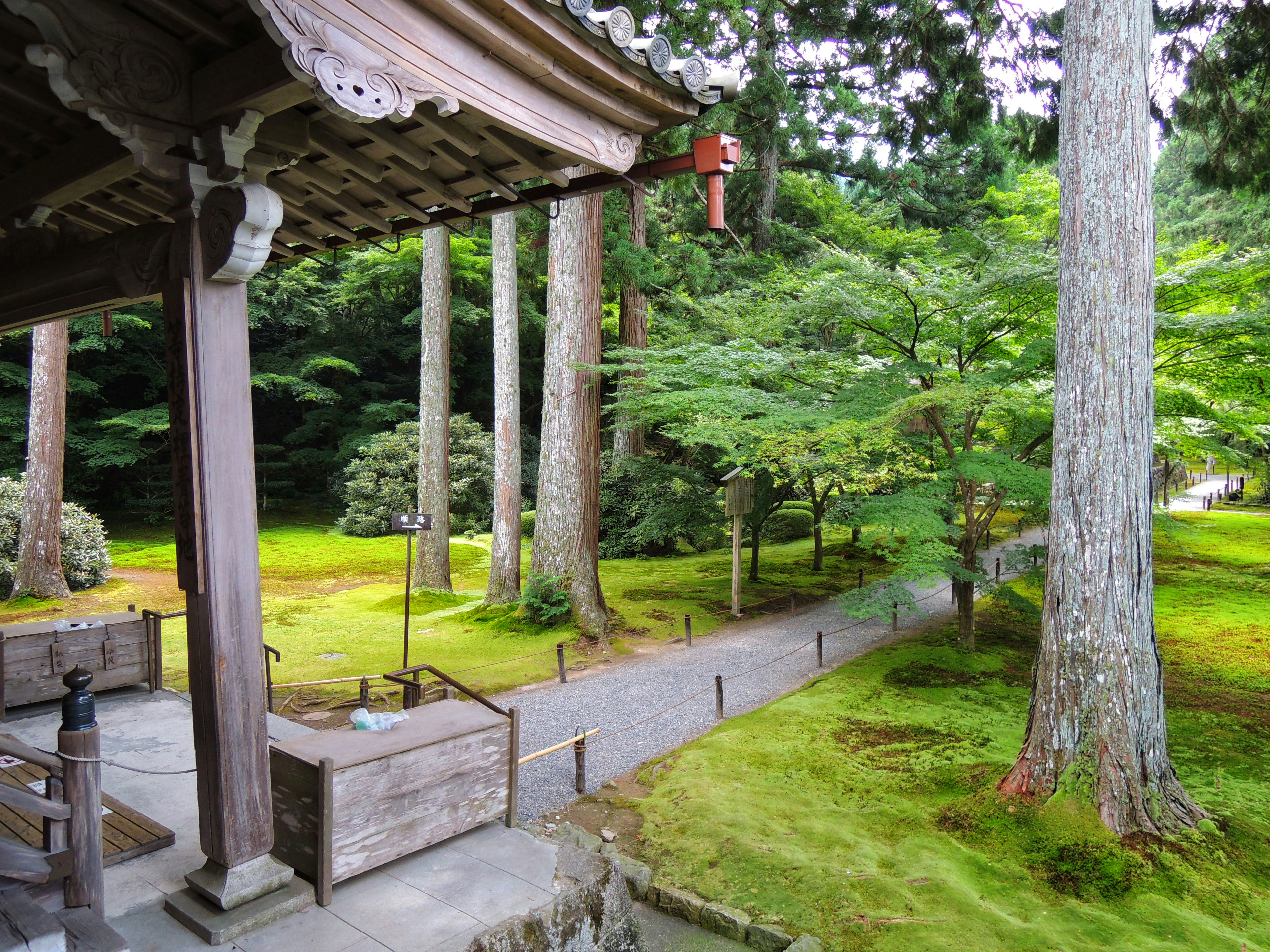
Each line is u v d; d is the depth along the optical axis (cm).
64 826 268
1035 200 1939
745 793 595
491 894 326
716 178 355
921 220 2478
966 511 1030
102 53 252
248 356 299
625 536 1819
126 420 2072
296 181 406
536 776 647
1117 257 541
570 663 972
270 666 725
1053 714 554
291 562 1698
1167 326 824
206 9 262
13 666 575
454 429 2186
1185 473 3266
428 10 268
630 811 585
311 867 320
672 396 1056
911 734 720
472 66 283
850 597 898
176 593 1346
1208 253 919
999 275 848
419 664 928
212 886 299
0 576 1295
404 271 2247
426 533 1381
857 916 442
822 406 1052
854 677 912
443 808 363
